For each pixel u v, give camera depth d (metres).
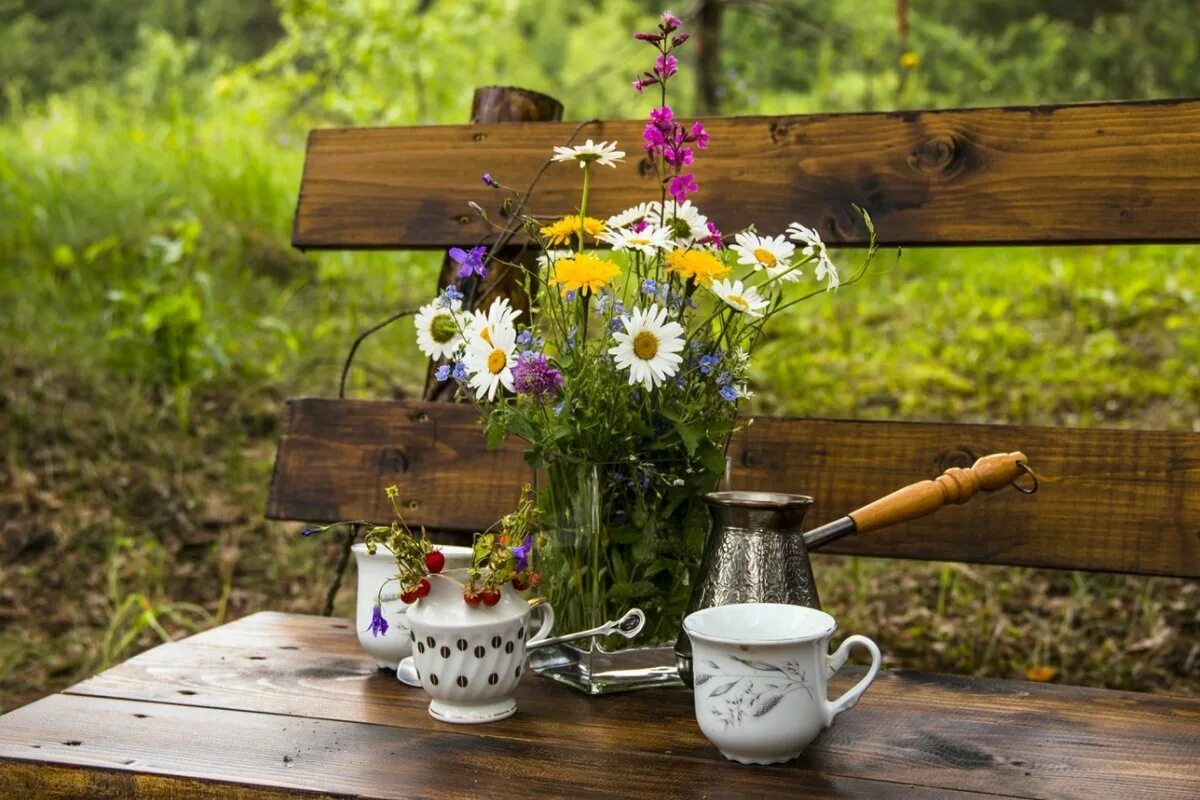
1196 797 1.09
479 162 1.93
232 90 7.02
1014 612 3.06
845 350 4.63
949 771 1.15
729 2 5.94
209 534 3.41
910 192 1.75
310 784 1.10
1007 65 9.42
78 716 1.29
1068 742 1.23
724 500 1.29
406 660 1.42
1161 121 1.67
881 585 3.22
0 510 3.32
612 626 1.32
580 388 1.31
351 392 4.07
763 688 1.13
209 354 4.05
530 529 1.34
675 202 1.44
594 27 11.62
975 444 1.68
